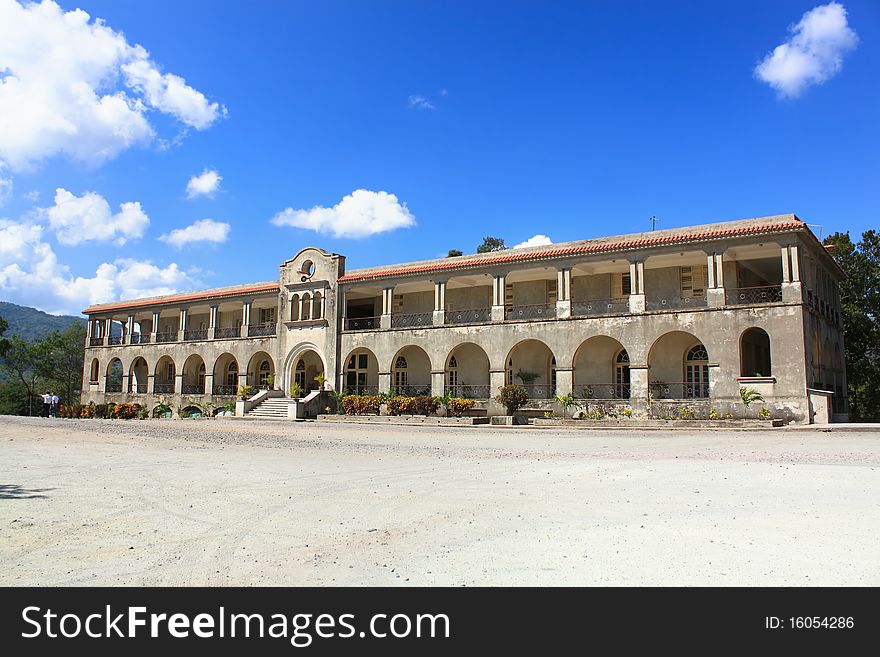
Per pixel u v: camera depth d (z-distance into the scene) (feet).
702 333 95.96
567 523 26.22
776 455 50.08
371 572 20.29
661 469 41.91
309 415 124.57
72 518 27.99
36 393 253.85
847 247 139.23
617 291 116.47
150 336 169.17
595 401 102.94
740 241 94.63
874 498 30.14
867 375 137.69
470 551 22.38
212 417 139.23
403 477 40.42
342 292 137.08
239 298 152.87
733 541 22.79
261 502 31.78
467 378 129.29
